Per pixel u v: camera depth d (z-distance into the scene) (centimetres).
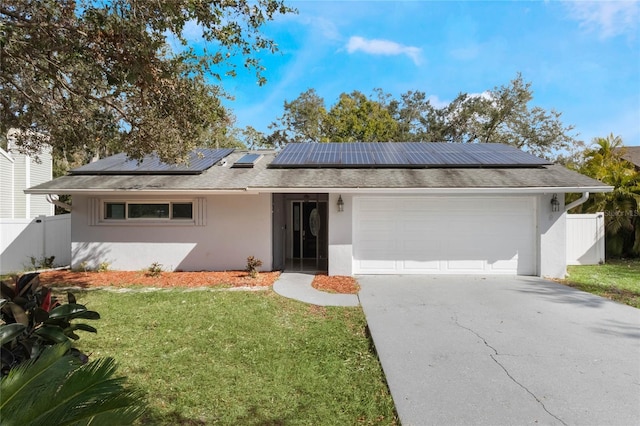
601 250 1323
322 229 1348
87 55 536
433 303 770
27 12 486
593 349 518
